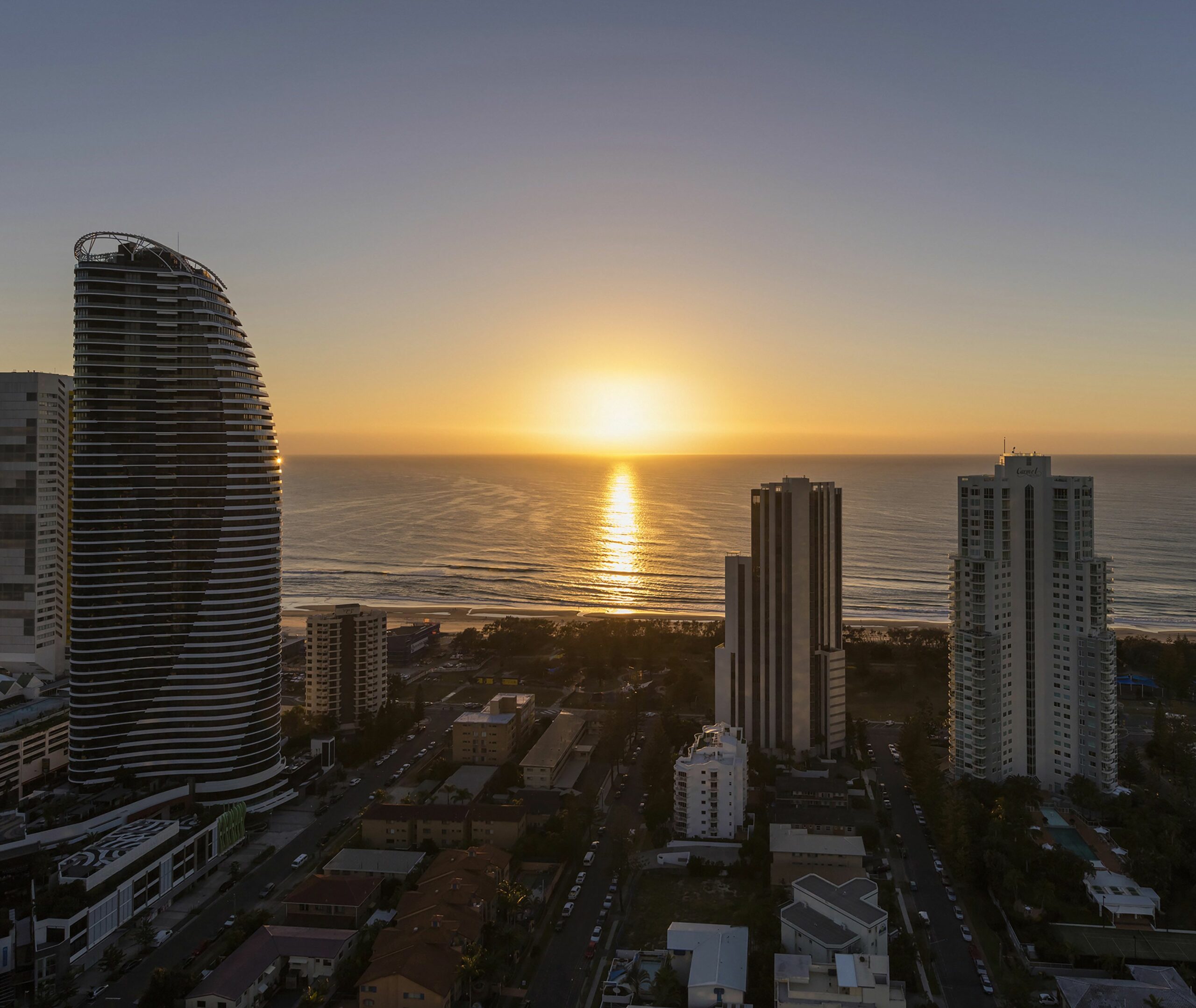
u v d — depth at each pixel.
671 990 125.19
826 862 165.12
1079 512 197.38
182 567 198.25
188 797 193.88
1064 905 152.38
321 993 127.62
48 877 150.62
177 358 199.00
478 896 147.12
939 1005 127.00
